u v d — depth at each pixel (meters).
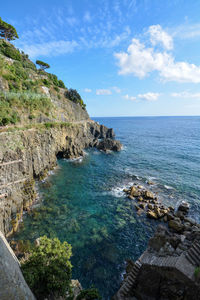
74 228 23.91
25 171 31.80
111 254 19.75
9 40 82.94
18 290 8.23
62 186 37.25
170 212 27.59
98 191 35.31
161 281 11.44
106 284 16.34
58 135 53.41
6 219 21.98
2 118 35.66
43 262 12.34
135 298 12.99
